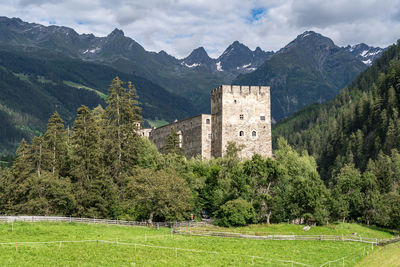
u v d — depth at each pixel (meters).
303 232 88.56
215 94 143.75
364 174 121.50
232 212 93.50
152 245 65.00
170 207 87.94
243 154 136.38
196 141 146.38
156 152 120.69
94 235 68.50
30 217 74.62
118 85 112.06
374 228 106.69
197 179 110.06
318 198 101.56
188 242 70.94
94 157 98.00
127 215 92.81
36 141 99.50
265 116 139.50
